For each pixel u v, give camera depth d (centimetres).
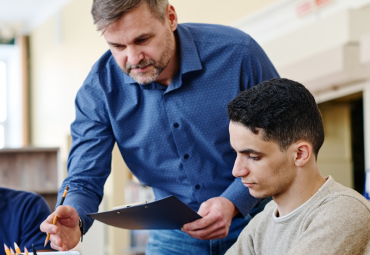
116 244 416
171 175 146
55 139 687
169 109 140
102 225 373
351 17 276
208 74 140
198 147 142
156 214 109
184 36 138
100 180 142
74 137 149
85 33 589
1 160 312
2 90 805
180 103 140
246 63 140
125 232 421
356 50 278
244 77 141
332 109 342
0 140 801
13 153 314
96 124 146
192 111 140
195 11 426
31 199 169
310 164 96
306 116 94
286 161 94
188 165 142
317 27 296
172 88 138
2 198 167
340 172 348
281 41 321
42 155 318
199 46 141
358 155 346
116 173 452
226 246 140
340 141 348
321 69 290
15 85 801
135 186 422
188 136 141
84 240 368
